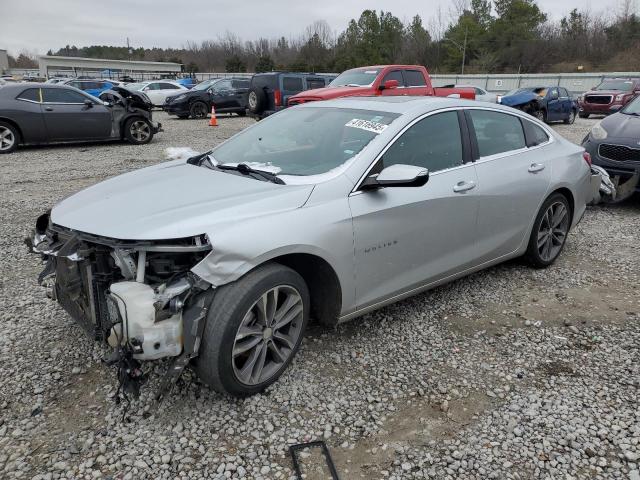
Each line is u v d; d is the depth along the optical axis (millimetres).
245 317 2674
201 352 2637
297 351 3240
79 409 2797
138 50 104438
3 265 4797
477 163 3961
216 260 2564
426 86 13516
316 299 3283
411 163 3510
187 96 21500
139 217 2744
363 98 4172
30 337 3492
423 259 3609
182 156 4496
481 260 4129
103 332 2736
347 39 76688
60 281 2861
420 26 74875
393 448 2586
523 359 3369
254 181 3217
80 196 3340
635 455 2533
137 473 2385
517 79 44594
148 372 2859
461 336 3641
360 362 3293
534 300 4219
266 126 4172
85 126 12680
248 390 2840
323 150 3500
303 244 2850
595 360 3363
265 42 86125
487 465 2482
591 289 4449
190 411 2793
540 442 2629
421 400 2945
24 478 2340
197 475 2383
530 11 69312
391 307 4051
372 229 3201
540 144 4637
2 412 2768
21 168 9812
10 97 11719
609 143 6953
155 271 2664
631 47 63781
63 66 67938
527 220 4418
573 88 41875
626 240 5789
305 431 2680
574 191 4801
